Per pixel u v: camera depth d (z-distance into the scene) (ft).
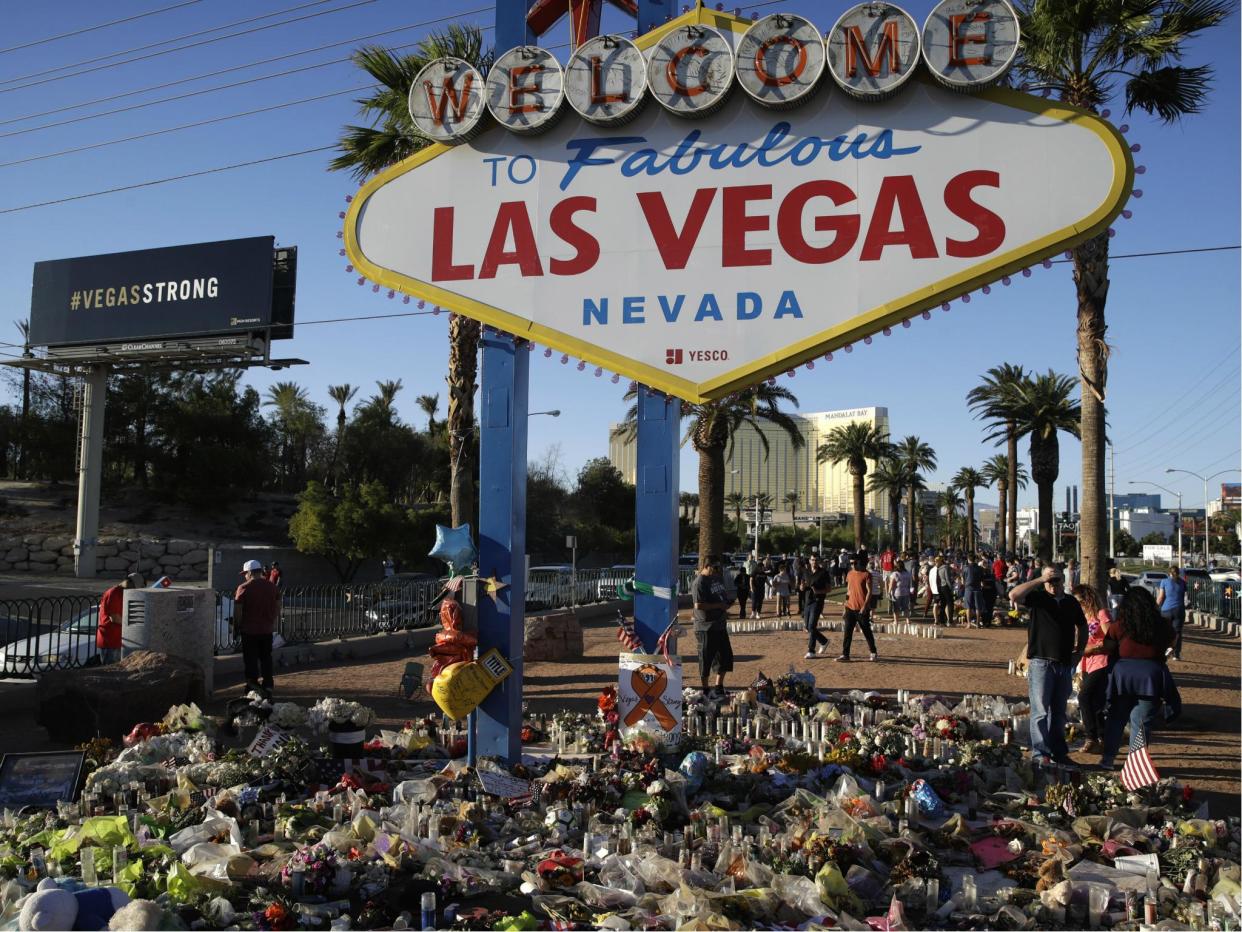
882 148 21.06
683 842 18.17
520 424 24.22
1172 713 26.16
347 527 118.11
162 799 20.10
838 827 18.66
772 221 21.59
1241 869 17.07
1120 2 43.60
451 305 23.30
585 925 14.48
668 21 25.25
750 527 297.12
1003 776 24.21
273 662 48.60
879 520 409.69
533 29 25.99
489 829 19.17
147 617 35.76
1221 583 98.27
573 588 93.71
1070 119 20.10
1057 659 26.73
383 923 14.56
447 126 23.17
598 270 22.54
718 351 21.71
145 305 109.40
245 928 14.07
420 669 39.37
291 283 107.34
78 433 138.41
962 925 15.17
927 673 45.52
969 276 20.36
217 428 149.28
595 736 28.40
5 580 107.04
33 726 32.86
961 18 20.22
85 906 13.47
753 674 45.50
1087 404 48.52
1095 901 15.56
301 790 21.80
